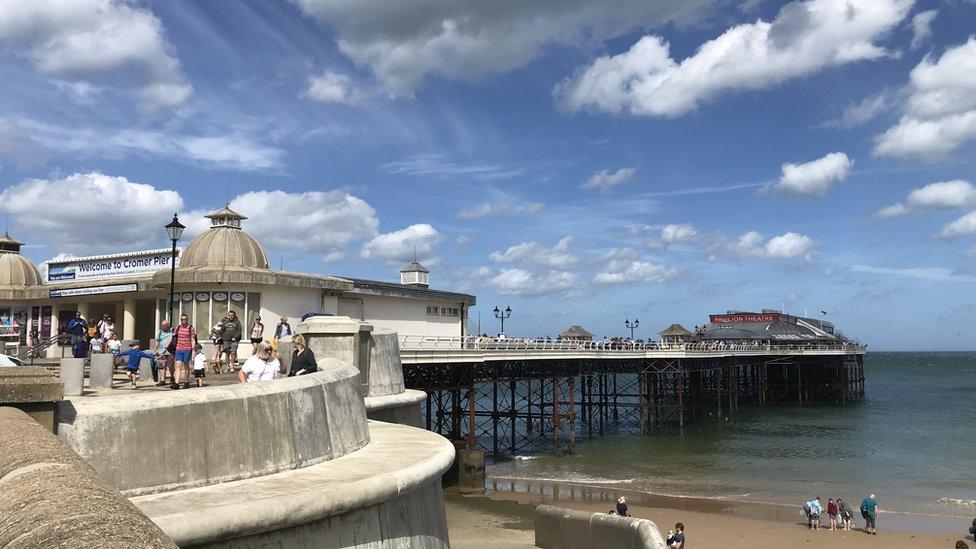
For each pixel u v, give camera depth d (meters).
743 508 30.47
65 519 2.79
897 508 31.05
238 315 25.05
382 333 17.62
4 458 4.11
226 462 7.80
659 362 58.81
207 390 7.86
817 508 27.53
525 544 20.05
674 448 47.84
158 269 29.48
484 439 53.31
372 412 16.30
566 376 47.41
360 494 7.69
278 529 6.87
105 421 6.88
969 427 59.66
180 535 5.98
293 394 8.80
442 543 10.43
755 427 60.19
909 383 124.44
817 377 89.00
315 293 27.73
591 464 41.47
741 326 103.31
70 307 32.06
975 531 26.00
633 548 13.79
